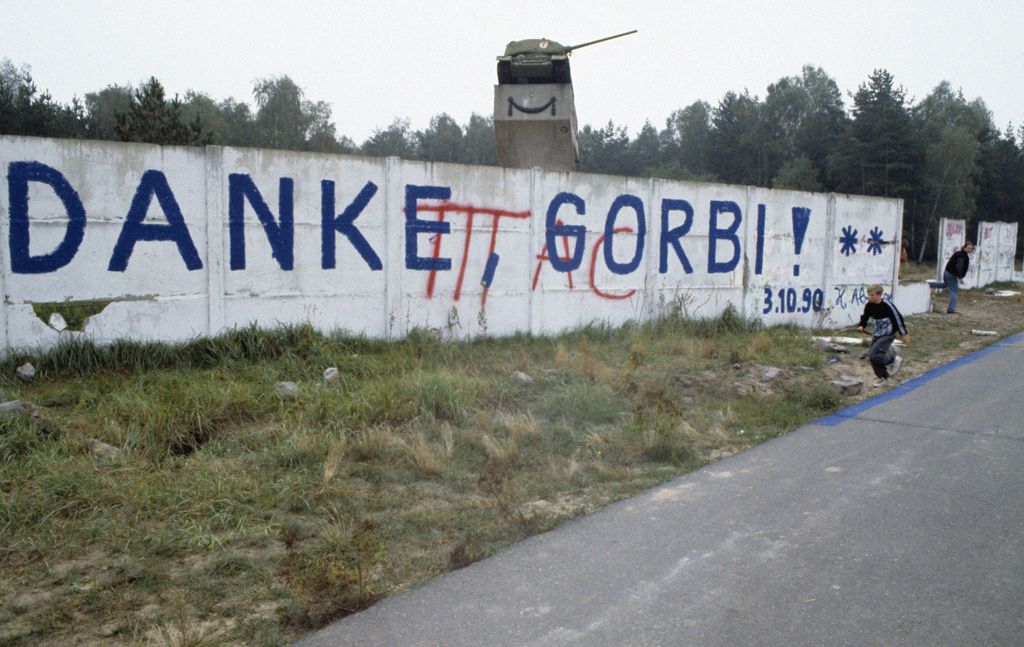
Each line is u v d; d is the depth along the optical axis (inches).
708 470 258.2
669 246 538.9
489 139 3250.5
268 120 2034.9
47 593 164.2
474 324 453.1
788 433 307.7
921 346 547.5
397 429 281.3
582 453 270.4
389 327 422.3
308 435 263.1
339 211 403.5
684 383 380.2
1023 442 292.8
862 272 678.5
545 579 175.3
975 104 3292.3
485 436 269.0
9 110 977.5
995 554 189.9
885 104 2068.2
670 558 186.7
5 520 195.8
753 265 590.2
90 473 223.0
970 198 2263.8
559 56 533.6
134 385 308.7
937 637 150.7
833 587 171.8
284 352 366.0
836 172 2190.0
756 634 151.6
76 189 337.1
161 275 358.6
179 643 143.7
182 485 219.9
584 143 3036.4
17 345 327.0
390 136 3353.8
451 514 212.5
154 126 766.5
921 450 282.2
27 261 328.2
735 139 2689.5
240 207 376.2
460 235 442.6
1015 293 986.7
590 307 502.9
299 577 171.5
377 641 148.3
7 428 249.1
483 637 150.2
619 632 152.4
